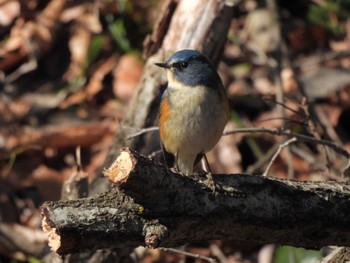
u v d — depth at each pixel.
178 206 6.68
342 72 14.23
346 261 8.14
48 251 11.59
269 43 14.41
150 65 10.75
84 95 14.38
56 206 6.53
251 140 13.12
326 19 15.09
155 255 11.60
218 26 10.70
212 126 8.97
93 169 13.27
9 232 11.68
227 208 6.88
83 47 14.89
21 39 15.05
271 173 12.80
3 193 12.82
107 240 6.58
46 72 14.91
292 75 13.20
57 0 15.55
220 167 12.91
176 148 9.23
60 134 13.54
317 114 13.34
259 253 11.92
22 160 13.39
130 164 6.35
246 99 13.77
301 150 12.28
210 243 11.97
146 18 14.98
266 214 7.03
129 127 9.88
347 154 9.15
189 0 10.79
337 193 7.27
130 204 6.59
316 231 7.27
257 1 15.35
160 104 9.68
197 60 8.98
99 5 15.06
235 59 14.64
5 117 13.93
